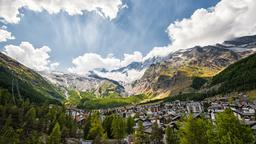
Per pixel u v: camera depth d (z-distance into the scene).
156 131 104.81
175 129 116.19
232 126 55.34
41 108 163.12
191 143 66.31
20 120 131.75
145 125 145.62
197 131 66.56
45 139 118.88
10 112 135.38
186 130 68.31
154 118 177.75
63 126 134.12
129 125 143.62
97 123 130.75
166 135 93.19
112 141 125.88
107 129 138.75
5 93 167.38
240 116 125.00
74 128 142.88
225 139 54.25
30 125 131.00
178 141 89.31
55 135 108.50
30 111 135.50
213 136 61.50
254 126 87.00
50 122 147.38
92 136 127.44
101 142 115.31
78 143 125.75
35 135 114.00
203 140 65.25
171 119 151.62
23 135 117.12
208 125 66.81
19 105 164.00
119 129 127.56
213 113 121.38
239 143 52.19
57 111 160.38
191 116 69.44
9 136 102.75
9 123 115.25
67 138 132.12
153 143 103.94
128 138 125.00
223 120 57.09
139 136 106.62
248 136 53.97
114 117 143.25
